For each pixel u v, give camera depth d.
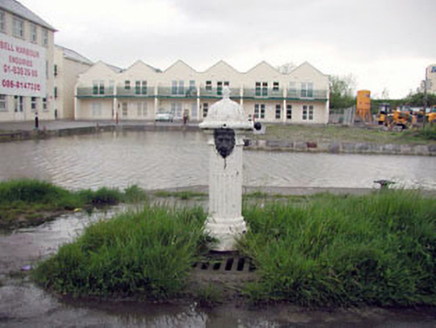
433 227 4.44
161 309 3.49
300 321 3.35
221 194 4.59
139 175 11.80
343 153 20.62
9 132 24.77
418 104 53.97
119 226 4.46
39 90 34.66
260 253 4.07
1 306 3.49
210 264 4.32
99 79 58.34
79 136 28.91
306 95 57.03
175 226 4.46
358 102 50.50
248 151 20.48
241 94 57.03
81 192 7.68
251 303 3.58
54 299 3.63
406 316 3.47
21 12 42.94
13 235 5.38
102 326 3.22
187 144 23.16
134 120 57.59
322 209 4.99
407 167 15.27
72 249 4.05
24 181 7.38
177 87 57.78
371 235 4.37
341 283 3.62
